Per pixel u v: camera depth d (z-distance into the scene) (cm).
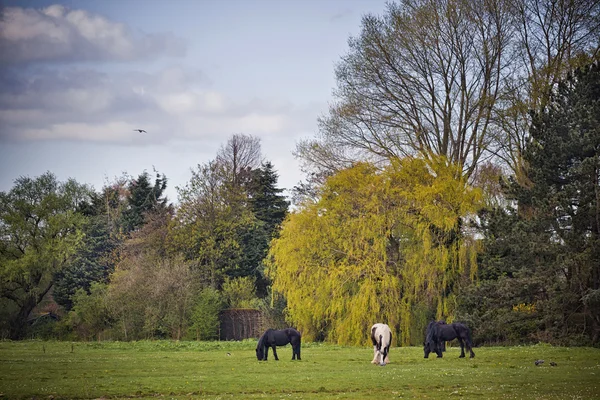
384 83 5434
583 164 4075
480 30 5219
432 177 5194
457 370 2844
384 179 5181
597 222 4106
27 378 2681
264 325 6166
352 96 5556
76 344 5078
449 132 5459
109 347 4641
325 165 5847
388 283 4891
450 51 5294
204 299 6219
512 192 4578
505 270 4659
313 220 5244
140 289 6162
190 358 3628
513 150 5306
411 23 5297
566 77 4666
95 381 2584
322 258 5222
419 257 4906
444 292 4966
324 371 2903
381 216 5000
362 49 5500
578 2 5062
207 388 2392
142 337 6069
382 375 2702
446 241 5000
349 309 4972
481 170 5703
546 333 4316
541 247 4116
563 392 2223
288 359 3528
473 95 5331
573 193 4125
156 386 2438
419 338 4956
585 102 4353
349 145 5697
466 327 3475
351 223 5100
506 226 4444
